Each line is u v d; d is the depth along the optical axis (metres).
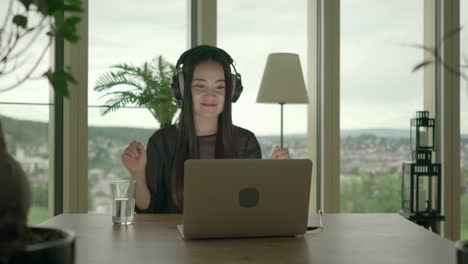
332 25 4.11
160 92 3.70
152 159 2.82
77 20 0.76
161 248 1.57
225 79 2.94
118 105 3.76
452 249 1.58
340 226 2.00
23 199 0.79
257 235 1.72
